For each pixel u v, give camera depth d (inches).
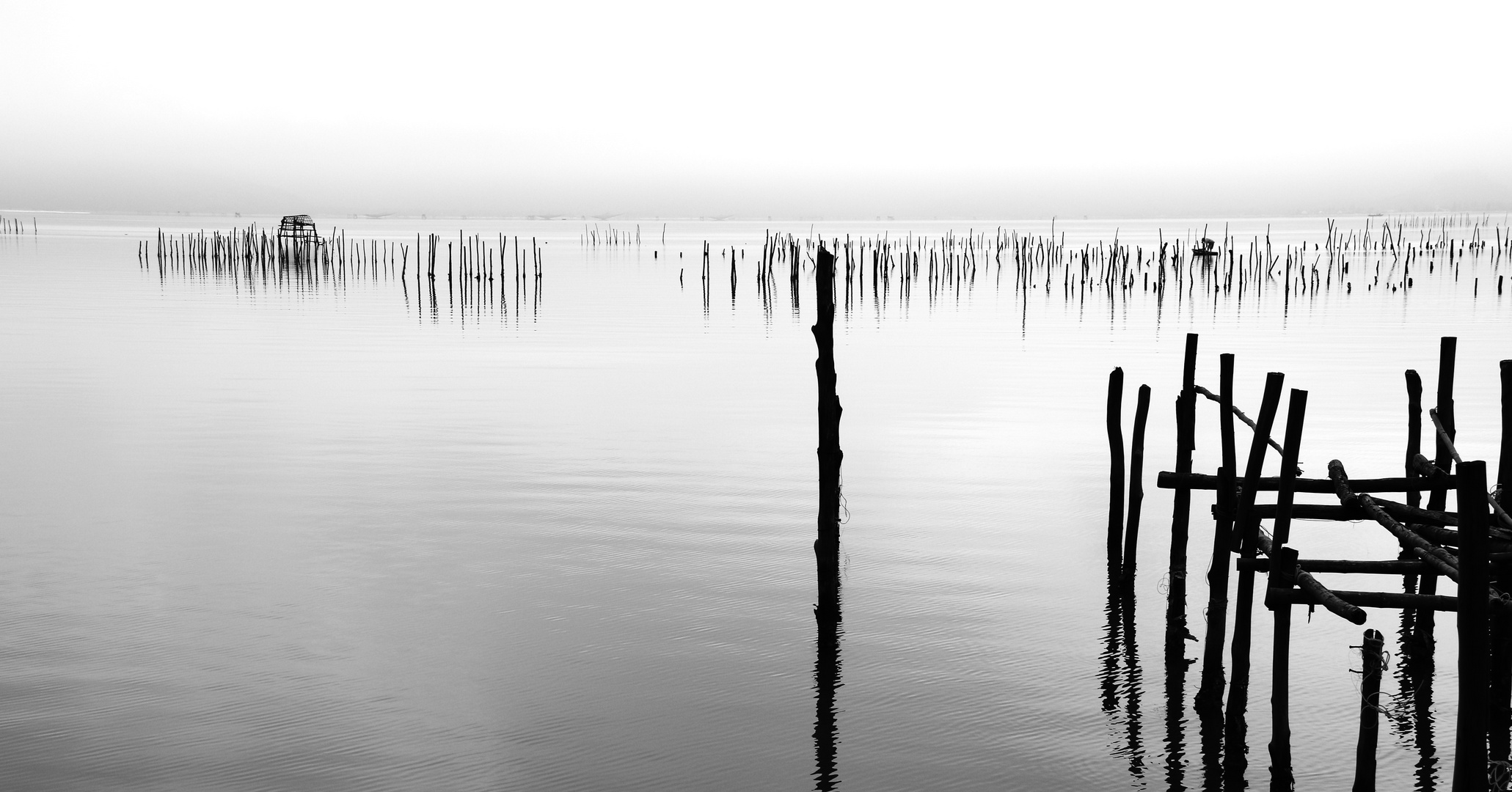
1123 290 2319.1
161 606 487.5
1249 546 374.0
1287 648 344.5
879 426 889.5
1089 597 501.7
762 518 619.5
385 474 723.4
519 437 842.2
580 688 411.8
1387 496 531.2
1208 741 378.6
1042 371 1196.5
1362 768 337.4
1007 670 428.8
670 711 395.5
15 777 346.9
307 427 882.1
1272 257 3796.8
